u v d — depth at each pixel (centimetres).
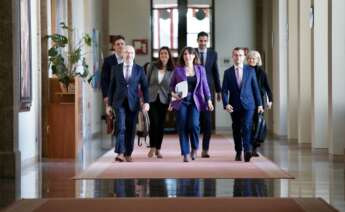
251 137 1783
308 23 2347
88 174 1456
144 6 3441
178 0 3478
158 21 3478
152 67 1802
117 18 3438
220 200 1078
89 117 2773
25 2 1633
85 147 2309
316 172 1505
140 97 1745
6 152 1456
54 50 1850
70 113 1867
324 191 1194
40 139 1831
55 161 1788
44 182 1341
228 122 3456
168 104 1800
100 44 3284
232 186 1260
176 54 3478
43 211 986
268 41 3209
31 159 1712
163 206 1017
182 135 1709
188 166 1608
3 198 1134
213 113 3453
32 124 1741
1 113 1468
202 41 1814
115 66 1669
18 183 1334
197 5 3491
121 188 1235
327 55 2047
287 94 2627
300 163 1722
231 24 3509
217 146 2281
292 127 2541
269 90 1888
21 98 1579
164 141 2580
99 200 1084
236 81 1695
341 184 1290
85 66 1988
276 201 1069
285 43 2747
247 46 3506
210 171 1498
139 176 1411
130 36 3438
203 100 1700
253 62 1883
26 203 1063
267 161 1738
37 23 1820
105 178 1384
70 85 1880
